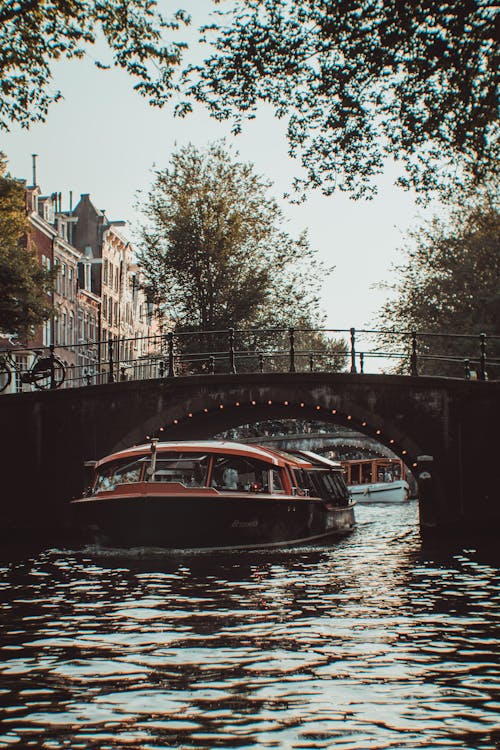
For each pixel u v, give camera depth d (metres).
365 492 53.75
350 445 56.44
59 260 56.91
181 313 45.34
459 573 17.20
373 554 20.62
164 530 20.05
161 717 7.90
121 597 14.41
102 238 67.94
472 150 18.72
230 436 50.59
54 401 27.58
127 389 27.41
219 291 44.56
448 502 26.50
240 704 8.27
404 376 26.66
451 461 26.48
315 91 18.84
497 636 11.18
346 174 19.52
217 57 18.81
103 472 21.91
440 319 41.97
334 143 19.31
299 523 22.67
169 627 11.84
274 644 10.73
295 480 23.45
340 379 26.84
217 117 19.16
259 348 44.66
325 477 28.98
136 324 79.88
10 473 27.56
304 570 17.67
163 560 19.30
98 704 8.29
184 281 44.81
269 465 21.70
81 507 20.59
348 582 15.98
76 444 27.47
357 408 26.78
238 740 7.32
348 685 8.90
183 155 45.56
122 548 20.39
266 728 7.60
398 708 8.14
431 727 7.62
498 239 40.94
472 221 42.03
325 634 11.31
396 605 13.53
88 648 10.59
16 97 21.05
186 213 44.34
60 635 11.38
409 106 18.50
